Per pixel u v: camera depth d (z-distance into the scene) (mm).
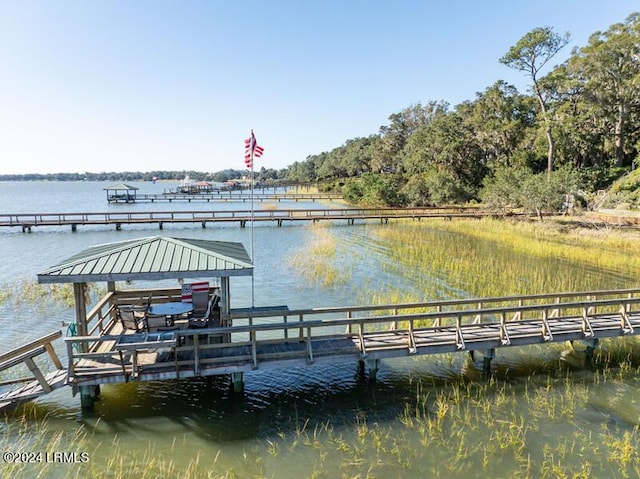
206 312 8445
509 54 41406
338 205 52406
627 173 39219
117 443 6535
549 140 41469
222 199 59250
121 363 7055
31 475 5770
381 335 9242
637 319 10531
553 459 6223
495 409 7625
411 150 67875
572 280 16062
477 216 35844
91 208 49500
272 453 6332
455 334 9102
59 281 7062
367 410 7598
